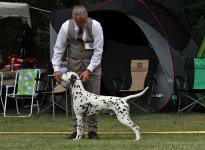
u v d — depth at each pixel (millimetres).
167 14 14797
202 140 8883
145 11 14172
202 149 7723
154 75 14352
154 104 14336
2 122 12219
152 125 11352
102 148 7836
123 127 11031
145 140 8805
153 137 9359
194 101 13930
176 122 11844
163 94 14195
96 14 15281
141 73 14711
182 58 14781
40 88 14578
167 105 14156
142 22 14125
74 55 9109
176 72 14414
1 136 9766
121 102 8727
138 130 8820
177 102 14164
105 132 10109
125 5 14031
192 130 10508
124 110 8703
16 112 14656
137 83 14578
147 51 15383
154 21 14156
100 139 9047
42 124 11742
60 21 14117
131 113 13977
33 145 8320
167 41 14117
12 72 15234
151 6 14383
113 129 10734
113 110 8742
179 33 14992
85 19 8961
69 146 8086
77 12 8922
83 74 8922
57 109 14836
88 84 9109
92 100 8773
